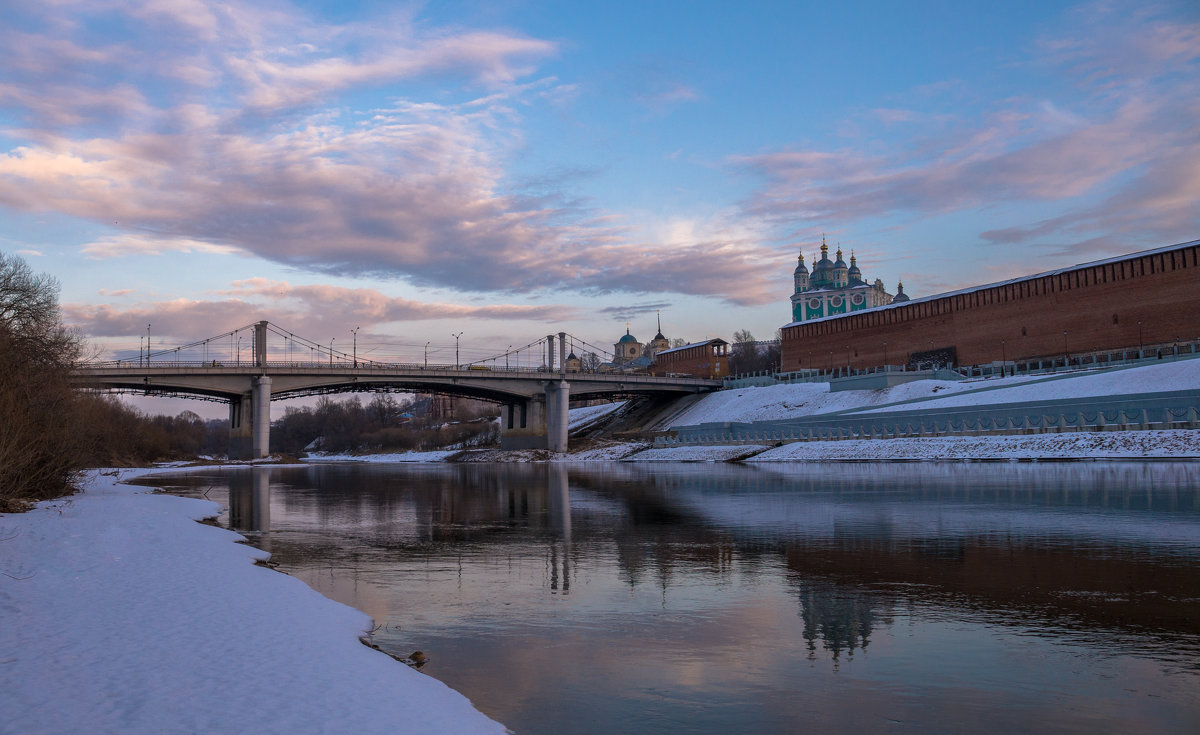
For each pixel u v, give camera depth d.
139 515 29.70
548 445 140.50
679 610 14.36
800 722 8.87
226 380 118.44
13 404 33.53
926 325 133.75
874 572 17.64
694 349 190.12
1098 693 9.63
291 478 70.88
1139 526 24.08
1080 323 108.88
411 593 16.14
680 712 9.25
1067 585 15.79
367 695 9.19
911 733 8.49
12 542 20.95
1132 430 63.41
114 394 111.38
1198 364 76.44
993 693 9.69
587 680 10.46
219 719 8.15
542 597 15.66
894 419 87.00
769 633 12.66
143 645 11.00
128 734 7.64
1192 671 10.43
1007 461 64.06
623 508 34.69
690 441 116.00
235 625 12.38
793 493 40.22
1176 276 97.25
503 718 9.10
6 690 8.91
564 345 147.75
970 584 16.08
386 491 50.47
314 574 18.42
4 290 41.81
